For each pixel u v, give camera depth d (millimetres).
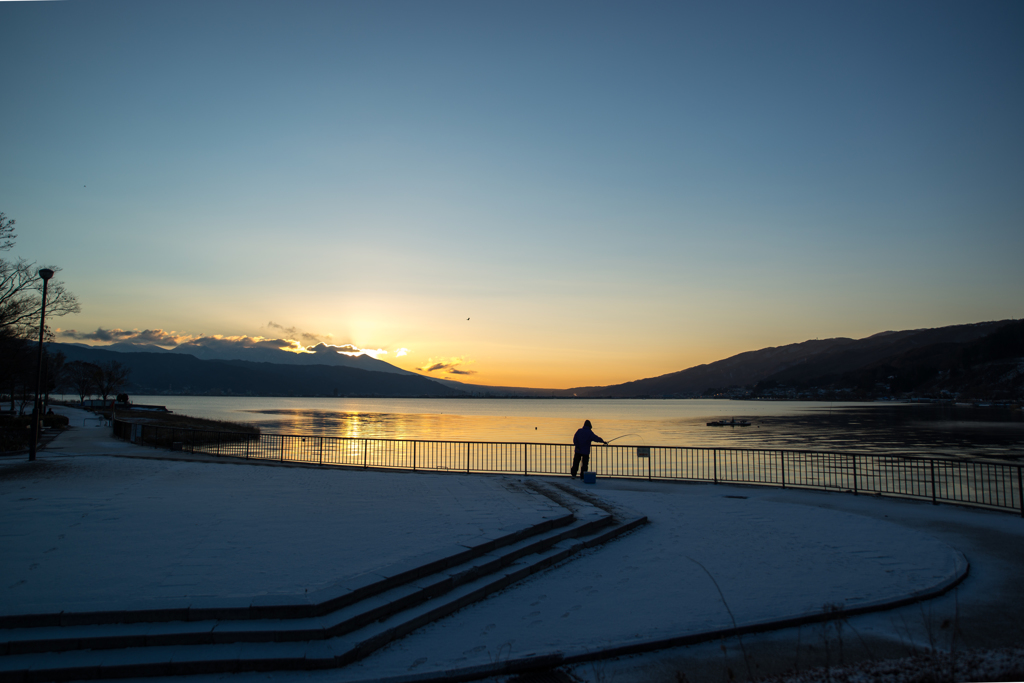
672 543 11422
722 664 6328
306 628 6379
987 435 72938
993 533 12320
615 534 11984
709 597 8344
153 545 9094
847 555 10500
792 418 125938
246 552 8828
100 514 11188
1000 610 7906
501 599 8328
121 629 6246
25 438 33594
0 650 5875
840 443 61688
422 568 8172
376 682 5797
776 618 7430
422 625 7285
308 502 13172
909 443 61531
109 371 112125
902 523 13289
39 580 7410
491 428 91125
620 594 8508
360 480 17328
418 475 19078
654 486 18812
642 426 100250
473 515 11828
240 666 5941
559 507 12938
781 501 16047
